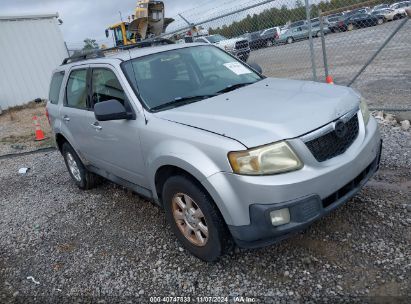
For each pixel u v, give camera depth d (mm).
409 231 3256
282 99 3330
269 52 10539
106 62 4195
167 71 4020
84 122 4574
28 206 5594
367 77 9789
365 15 8750
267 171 2697
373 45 12820
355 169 3000
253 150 2705
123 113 3613
